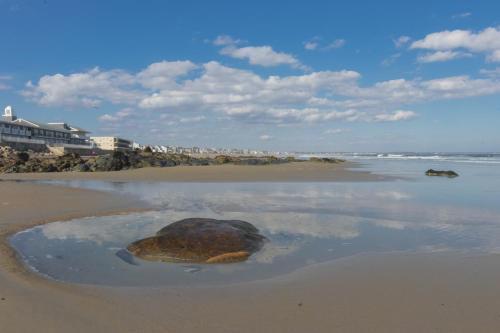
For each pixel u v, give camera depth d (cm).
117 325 539
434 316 571
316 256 910
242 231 1011
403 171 4091
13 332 513
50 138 9394
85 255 921
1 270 788
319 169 4338
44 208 1590
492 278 743
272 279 750
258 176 3350
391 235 1127
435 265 831
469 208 1598
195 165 5044
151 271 802
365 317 569
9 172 4162
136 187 2466
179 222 1050
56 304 614
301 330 528
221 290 688
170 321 555
